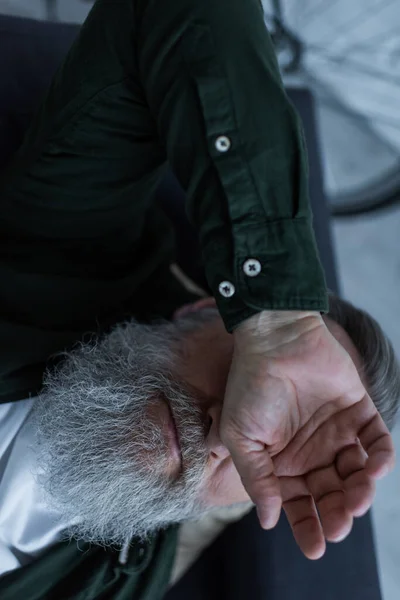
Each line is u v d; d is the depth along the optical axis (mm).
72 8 1464
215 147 513
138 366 755
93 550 828
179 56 533
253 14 545
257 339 510
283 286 496
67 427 728
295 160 513
